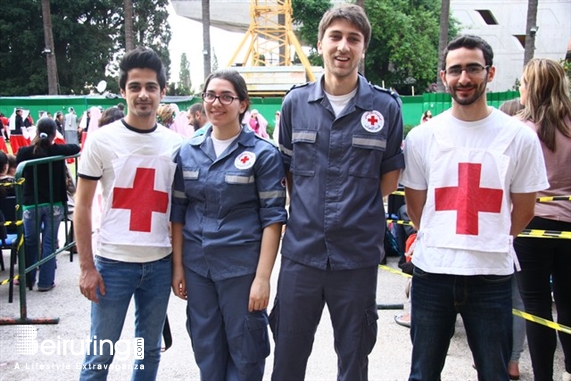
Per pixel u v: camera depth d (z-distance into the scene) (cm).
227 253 247
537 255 281
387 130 235
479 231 227
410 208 252
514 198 235
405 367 338
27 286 490
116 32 3088
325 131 234
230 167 247
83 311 436
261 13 2489
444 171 232
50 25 2398
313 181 236
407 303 452
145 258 254
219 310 254
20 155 480
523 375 328
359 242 234
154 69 247
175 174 261
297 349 244
